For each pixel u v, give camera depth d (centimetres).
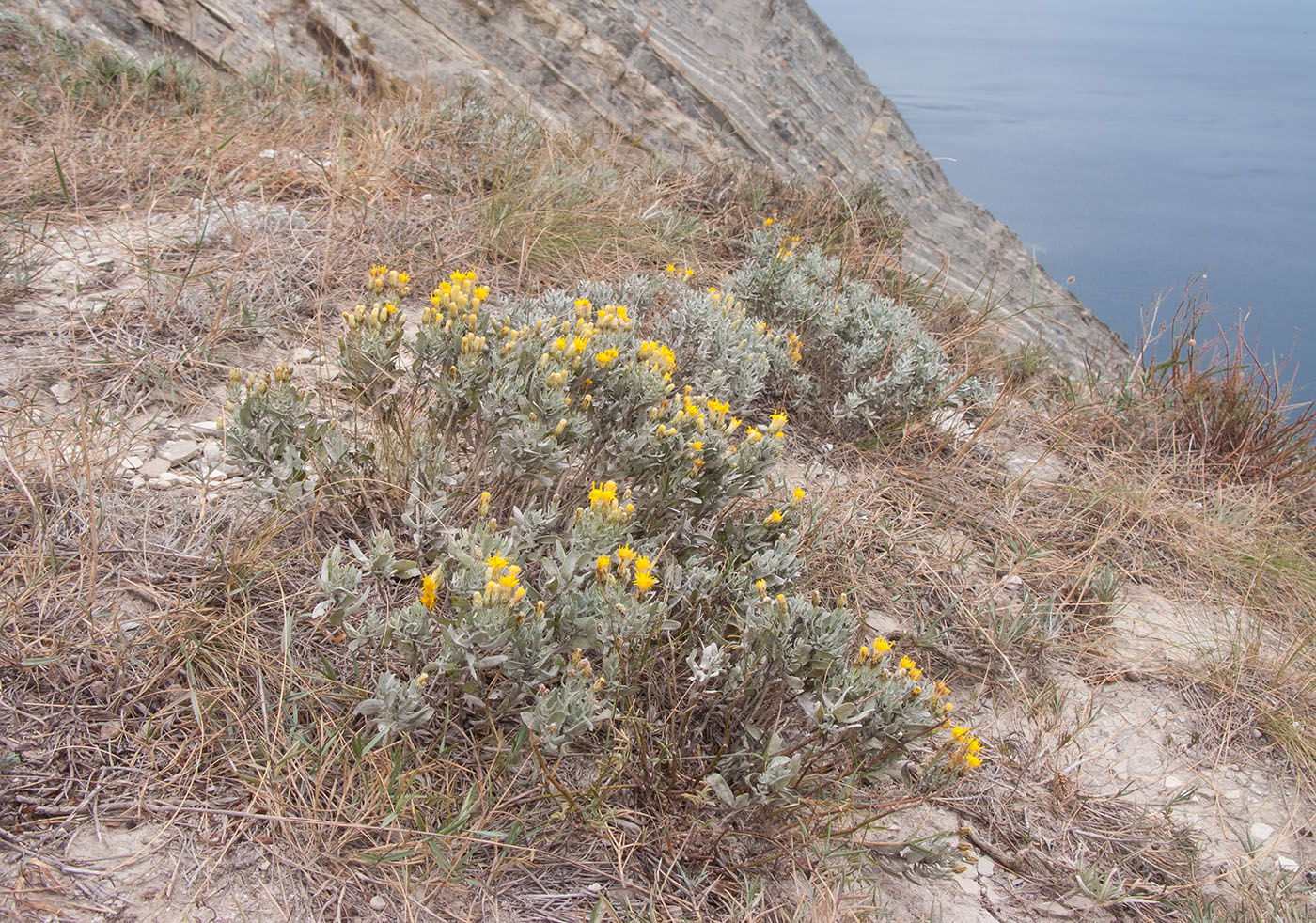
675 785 229
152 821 193
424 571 257
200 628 231
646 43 754
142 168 479
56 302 358
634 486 296
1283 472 479
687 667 256
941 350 465
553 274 486
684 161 690
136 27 672
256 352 359
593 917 197
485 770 223
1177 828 278
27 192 434
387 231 465
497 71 716
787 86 833
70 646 219
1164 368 532
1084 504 424
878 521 364
